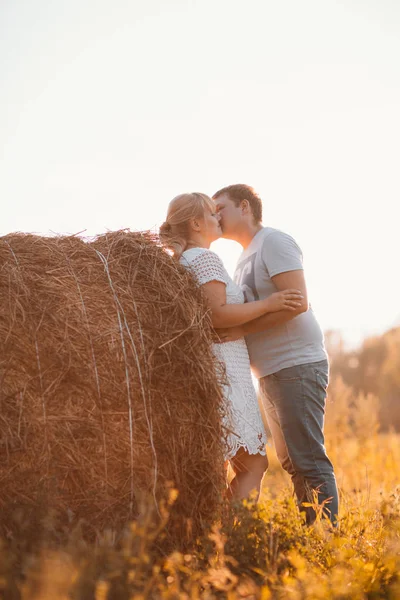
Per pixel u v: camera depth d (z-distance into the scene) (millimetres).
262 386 4082
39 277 3033
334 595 2445
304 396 3900
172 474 2990
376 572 2752
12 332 2828
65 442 2803
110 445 2875
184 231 3846
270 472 7125
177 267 3402
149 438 2939
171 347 3074
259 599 2445
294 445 3912
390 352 19531
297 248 3998
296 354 3918
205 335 3223
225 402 3316
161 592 2373
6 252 3098
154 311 3137
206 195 3910
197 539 3023
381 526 3334
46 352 2846
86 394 2863
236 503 3008
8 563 2248
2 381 2760
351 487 5586
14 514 2617
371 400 9000
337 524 3668
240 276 4207
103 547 2447
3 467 2717
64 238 3320
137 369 2971
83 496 2818
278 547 2975
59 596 1975
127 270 3254
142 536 2459
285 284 3877
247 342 4078
